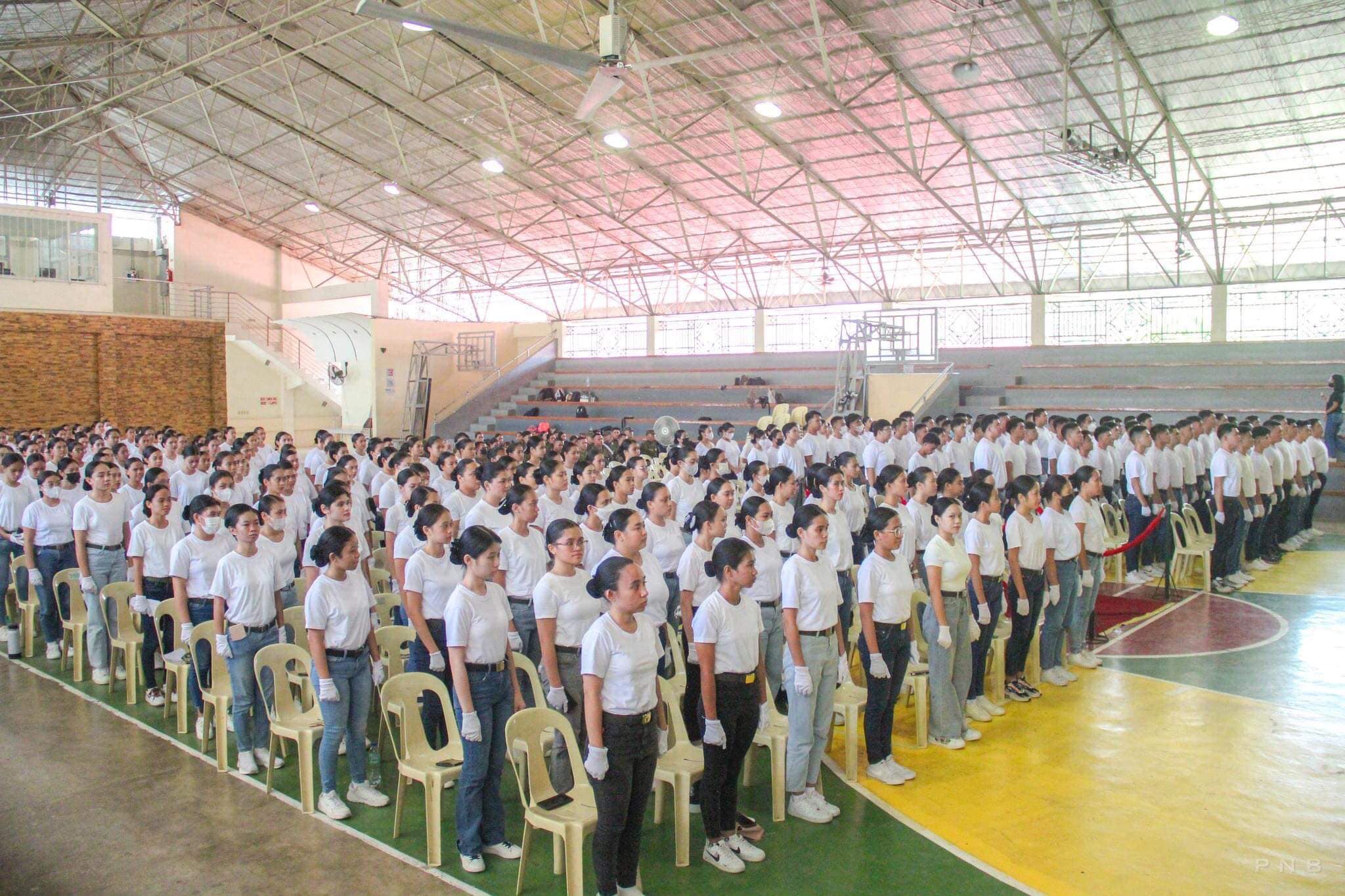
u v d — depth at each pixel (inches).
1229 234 866.8
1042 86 682.8
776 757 216.8
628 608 170.1
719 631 190.5
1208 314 886.4
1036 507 290.5
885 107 743.1
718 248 1129.4
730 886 186.2
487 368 1144.8
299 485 428.1
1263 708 287.6
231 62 895.1
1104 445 486.9
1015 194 875.4
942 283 1037.2
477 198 1104.2
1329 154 739.4
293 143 1062.4
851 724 236.1
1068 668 330.3
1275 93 655.8
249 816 218.7
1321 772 239.1
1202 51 612.1
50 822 214.5
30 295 984.9
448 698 214.5
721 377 1005.8
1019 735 267.0
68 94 1050.1
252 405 1211.9
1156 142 745.6
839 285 1103.0
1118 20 586.9
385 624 302.0
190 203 1296.8
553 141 924.6
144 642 296.0
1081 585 325.4
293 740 272.8
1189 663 334.3
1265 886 183.3
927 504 317.7
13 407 965.2
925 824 212.1
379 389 1039.0
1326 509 654.5
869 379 740.7
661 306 1243.8
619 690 170.2
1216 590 444.5
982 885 185.6
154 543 293.7
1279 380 727.7
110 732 273.4
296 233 1353.3
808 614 213.2
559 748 207.3
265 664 230.8
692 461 386.3
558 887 187.6
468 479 315.3
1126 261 920.9
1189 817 214.5
